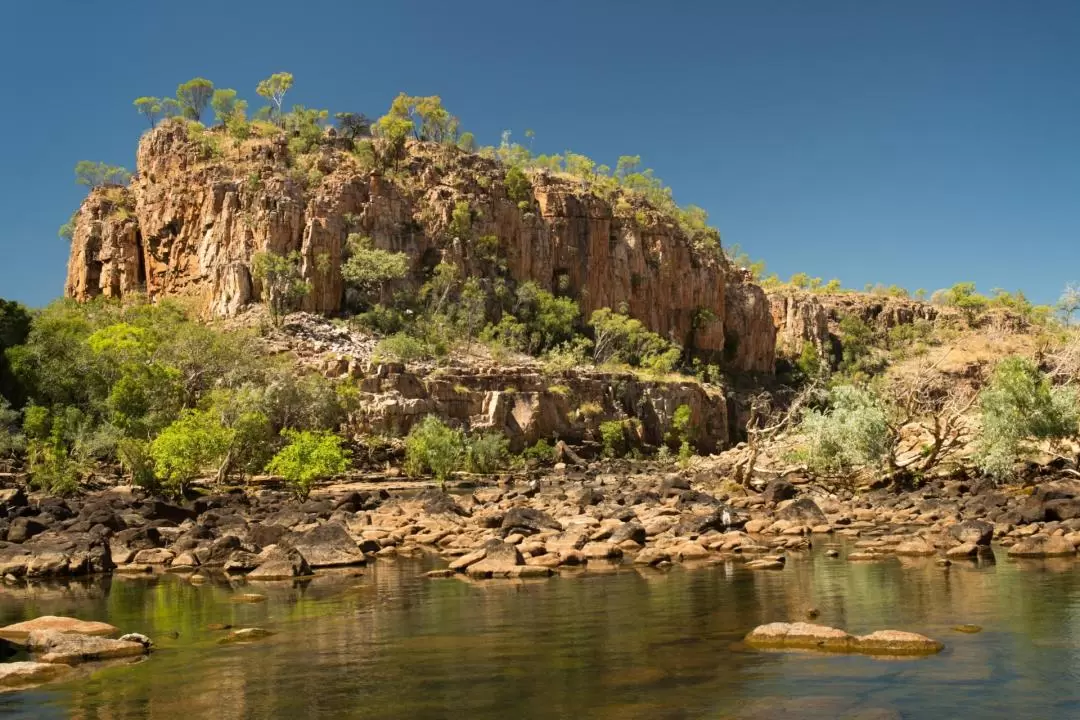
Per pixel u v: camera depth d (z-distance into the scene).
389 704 10.60
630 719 9.70
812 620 15.20
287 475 44.19
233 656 13.47
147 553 26.64
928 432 50.53
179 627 16.09
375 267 107.94
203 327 89.06
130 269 116.62
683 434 111.69
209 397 67.62
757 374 162.75
